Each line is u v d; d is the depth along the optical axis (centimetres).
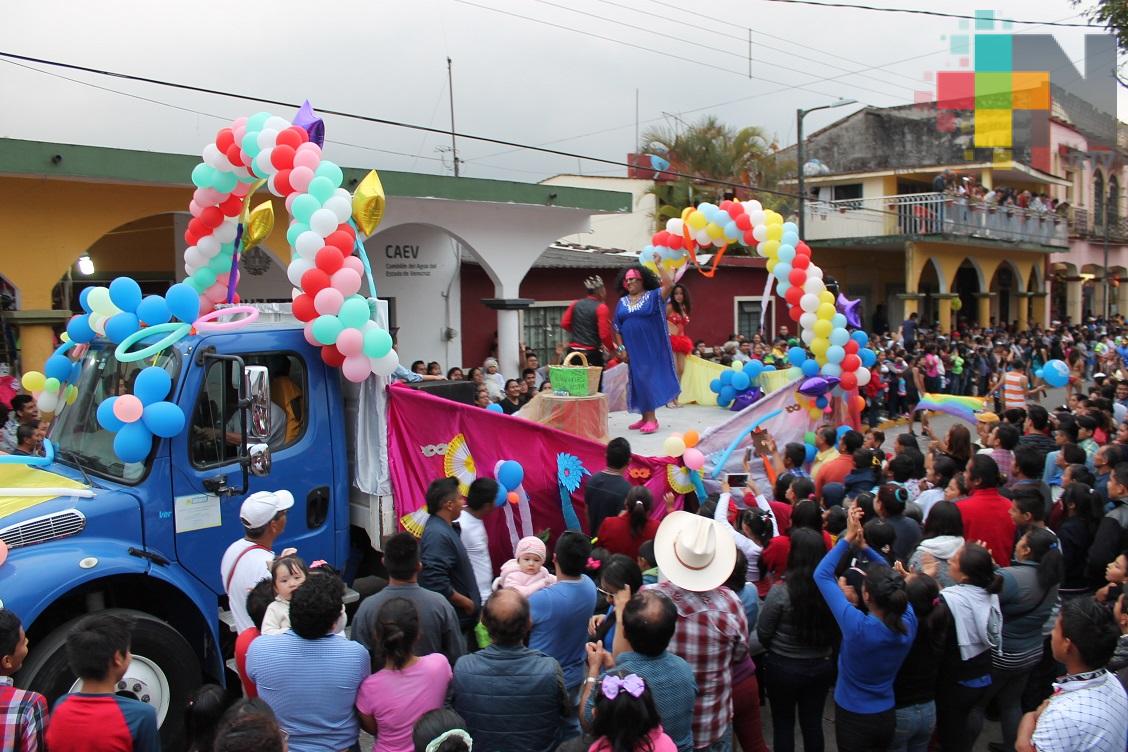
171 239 1625
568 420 831
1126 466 625
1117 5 1452
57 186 1106
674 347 1149
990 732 615
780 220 964
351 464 657
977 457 628
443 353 1738
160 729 496
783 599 493
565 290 1981
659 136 2978
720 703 438
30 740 354
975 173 3238
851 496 714
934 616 457
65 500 510
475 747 385
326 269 615
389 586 461
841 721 459
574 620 479
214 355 555
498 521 696
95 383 595
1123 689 376
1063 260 3825
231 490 564
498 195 1526
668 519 468
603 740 343
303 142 646
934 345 2178
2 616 367
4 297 1183
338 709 388
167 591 553
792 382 926
